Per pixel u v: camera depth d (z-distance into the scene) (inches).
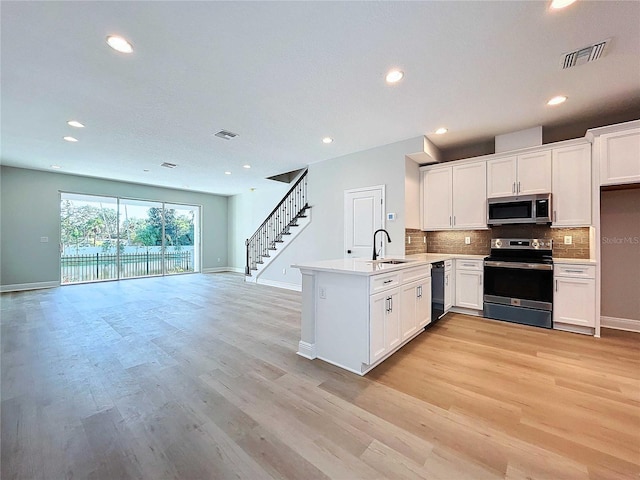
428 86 108.1
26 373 92.1
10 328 138.2
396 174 172.1
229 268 395.5
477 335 128.5
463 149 185.8
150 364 99.2
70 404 75.1
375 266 103.0
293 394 80.2
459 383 86.2
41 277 248.5
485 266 156.3
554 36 80.5
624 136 120.4
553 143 140.8
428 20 74.8
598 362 100.1
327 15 72.9
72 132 154.5
